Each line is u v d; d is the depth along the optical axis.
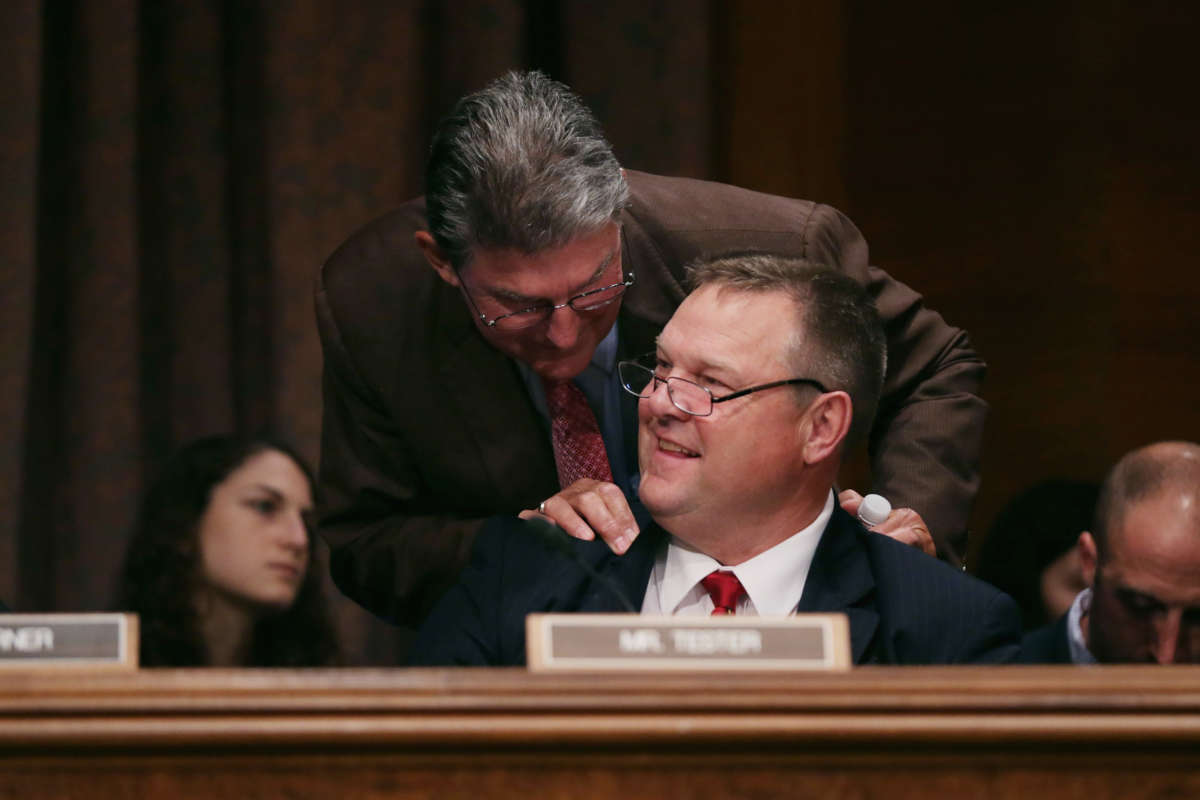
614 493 6.32
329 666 8.51
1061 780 4.19
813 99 13.02
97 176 12.34
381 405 7.45
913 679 4.16
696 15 12.49
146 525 8.40
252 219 12.73
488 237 6.17
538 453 7.36
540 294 6.27
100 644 4.67
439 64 12.62
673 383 5.92
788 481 5.95
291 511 8.49
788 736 4.10
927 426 7.51
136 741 4.04
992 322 13.18
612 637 4.38
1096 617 7.17
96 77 12.36
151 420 12.58
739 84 12.96
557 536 5.61
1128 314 13.12
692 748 4.12
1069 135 13.13
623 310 7.19
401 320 7.41
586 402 7.26
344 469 7.61
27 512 12.27
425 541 7.22
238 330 12.75
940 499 7.27
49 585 12.27
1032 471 13.13
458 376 7.32
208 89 12.71
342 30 12.53
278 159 12.41
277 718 4.05
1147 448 7.20
